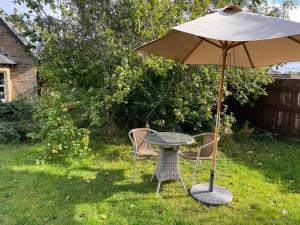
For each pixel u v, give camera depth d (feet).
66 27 17.13
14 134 19.86
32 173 13.48
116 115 21.86
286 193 12.09
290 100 21.74
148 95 19.67
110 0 17.19
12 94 37.27
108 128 20.26
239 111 27.12
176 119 19.90
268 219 9.93
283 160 16.75
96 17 16.93
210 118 21.17
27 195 11.26
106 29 15.85
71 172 13.74
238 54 12.56
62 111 16.53
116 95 15.84
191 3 16.97
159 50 11.82
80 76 17.92
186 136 12.77
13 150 17.75
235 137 21.53
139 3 15.56
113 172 13.97
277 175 14.17
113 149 17.62
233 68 18.83
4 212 9.91
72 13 16.55
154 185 12.53
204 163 15.58
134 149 13.55
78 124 20.99
